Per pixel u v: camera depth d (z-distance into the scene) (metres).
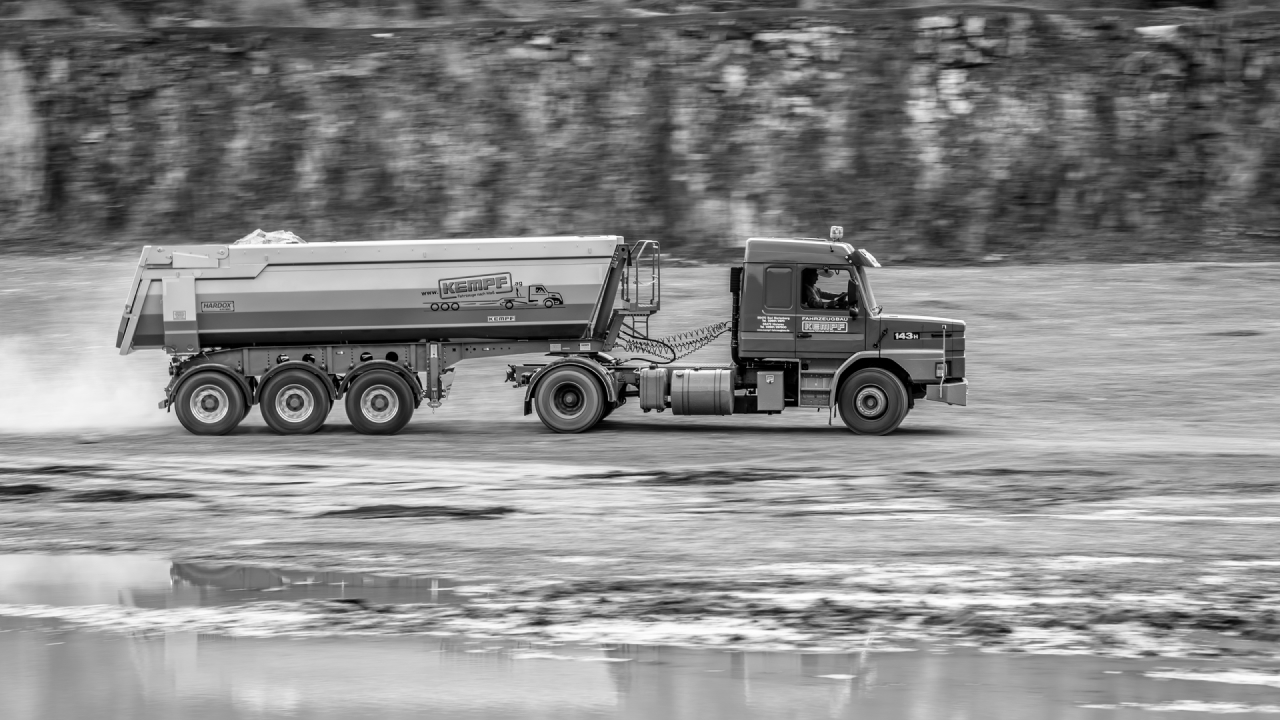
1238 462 40.50
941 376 46.94
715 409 47.47
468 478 38.44
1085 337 70.06
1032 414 52.91
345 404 48.47
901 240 102.31
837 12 111.88
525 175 108.25
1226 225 102.88
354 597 24.89
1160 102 107.50
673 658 21.00
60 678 20.12
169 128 112.75
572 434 48.09
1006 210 104.25
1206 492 35.41
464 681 19.86
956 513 32.62
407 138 110.38
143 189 111.56
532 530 30.83
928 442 45.50
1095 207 104.38
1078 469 39.28
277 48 114.69
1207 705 18.72
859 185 105.69
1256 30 108.56
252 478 38.72
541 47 111.94
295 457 42.94
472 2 120.06
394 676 20.12
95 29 118.31
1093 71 108.38
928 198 104.62
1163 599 24.33
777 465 40.47
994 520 31.70
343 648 21.61
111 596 25.08
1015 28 109.81
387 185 109.62
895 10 111.38
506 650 21.47
